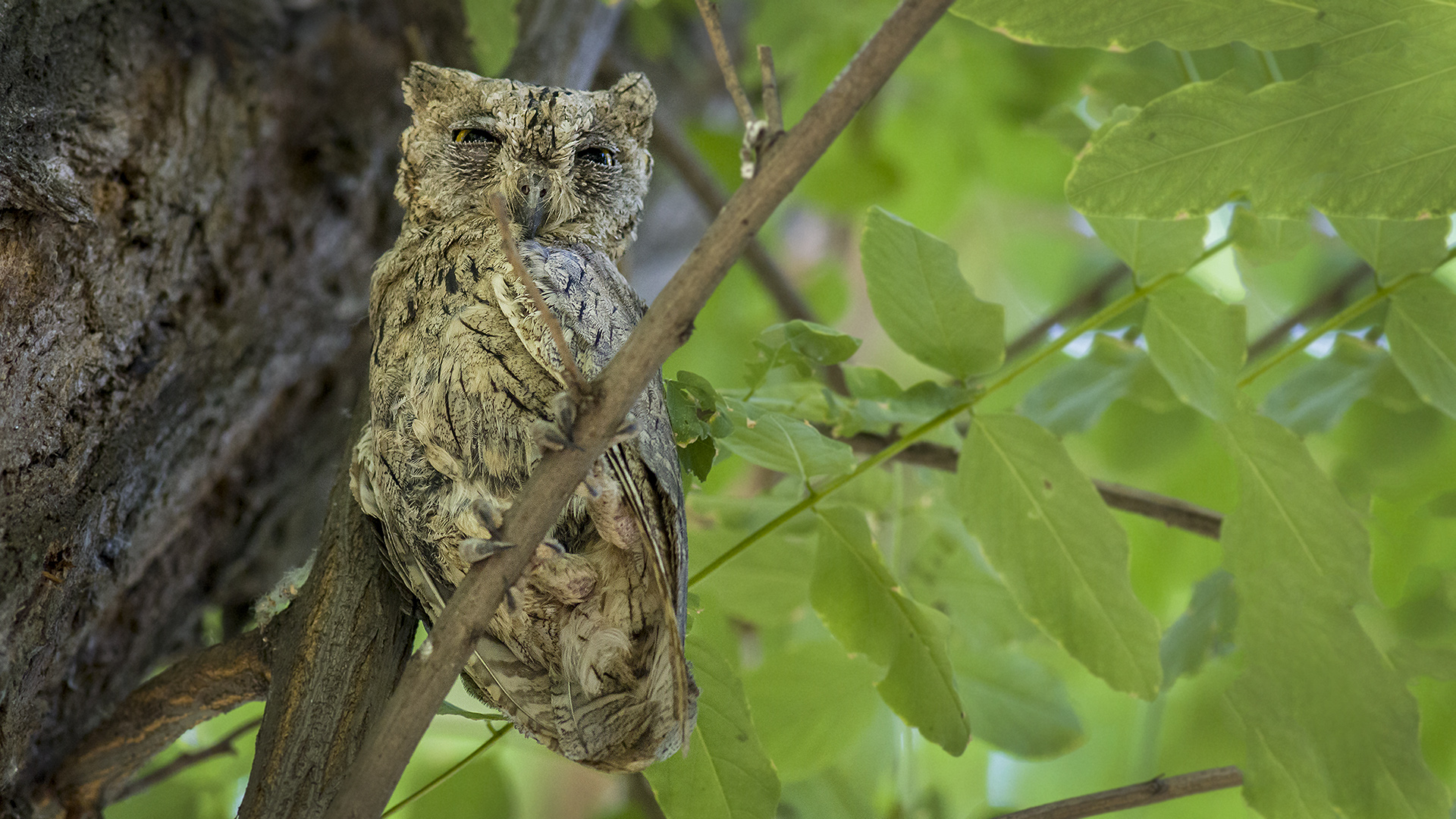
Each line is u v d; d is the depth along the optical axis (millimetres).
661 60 5145
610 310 4746
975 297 4777
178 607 4828
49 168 4738
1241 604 4777
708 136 5066
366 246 4863
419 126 4801
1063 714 4879
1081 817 4785
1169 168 4738
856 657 4832
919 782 4922
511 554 4680
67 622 4754
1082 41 4730
